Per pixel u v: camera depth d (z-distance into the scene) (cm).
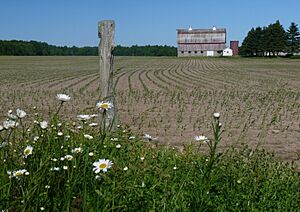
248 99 1825
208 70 4909
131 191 361
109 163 310
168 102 1680
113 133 635
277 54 13212
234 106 1578
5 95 1873
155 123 1144
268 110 1476
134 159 502
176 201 374
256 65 6694
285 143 930
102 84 786
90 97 1853
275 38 12850
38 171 350
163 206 366
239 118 1287
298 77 3591
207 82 2898
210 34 15400
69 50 16888
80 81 2914
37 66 5950
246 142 927
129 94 1964
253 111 1446
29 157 379
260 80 3159
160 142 888
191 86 2525
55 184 361
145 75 3794
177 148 792
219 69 5197
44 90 2169
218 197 420
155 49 17138
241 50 15200
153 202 368
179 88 2367
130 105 1562
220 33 15375
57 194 337
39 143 422
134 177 391
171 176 451
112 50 795
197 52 15375
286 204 432
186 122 1178
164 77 3503
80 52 16988
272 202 437
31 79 3108
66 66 5991
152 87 2439
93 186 342
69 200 319
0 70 4666
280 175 530
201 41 15362
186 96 1925
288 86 2595
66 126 625
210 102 1694
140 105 1564
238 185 455
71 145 449
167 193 386
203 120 1218
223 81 3019
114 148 507
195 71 4641
